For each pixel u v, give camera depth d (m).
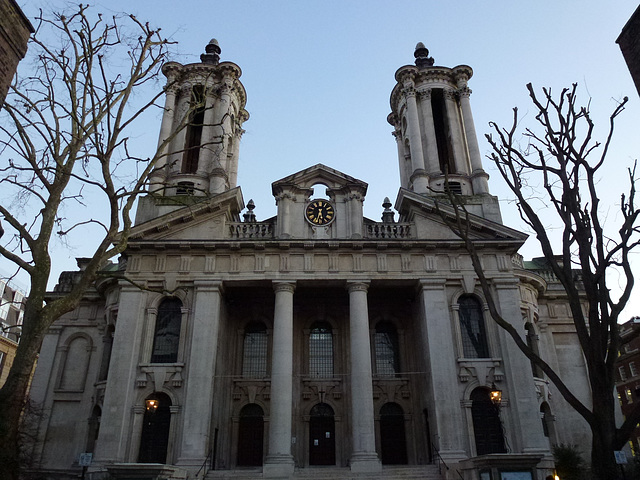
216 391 25.67
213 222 27.94
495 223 27.58
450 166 34.38
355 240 26.92
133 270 26.70
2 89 9.65
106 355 28.55
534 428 23.67
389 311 29.89
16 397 11.98
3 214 13.35
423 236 27.95
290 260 26.95
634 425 10.95
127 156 15.98
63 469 26.66
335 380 28.09
